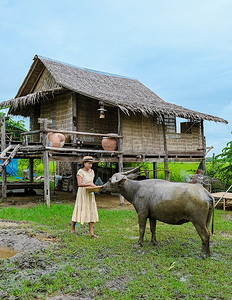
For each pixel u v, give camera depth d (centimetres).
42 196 1404
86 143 1491
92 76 1695
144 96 1706
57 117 1537
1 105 1477
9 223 748
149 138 1444
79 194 655
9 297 369
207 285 407
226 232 739
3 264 471
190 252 548
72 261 491
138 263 484
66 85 1284
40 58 1526
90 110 1532
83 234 671
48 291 387
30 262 477
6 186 1207
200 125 1708
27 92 1759
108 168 1711
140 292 386
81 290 394
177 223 542
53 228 730
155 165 1730
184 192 515
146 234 686
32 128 1684
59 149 1042
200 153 1677
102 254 530
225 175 1520
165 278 429
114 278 428
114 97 1294
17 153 1222
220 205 1212
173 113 1331
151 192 565
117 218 877
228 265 484
